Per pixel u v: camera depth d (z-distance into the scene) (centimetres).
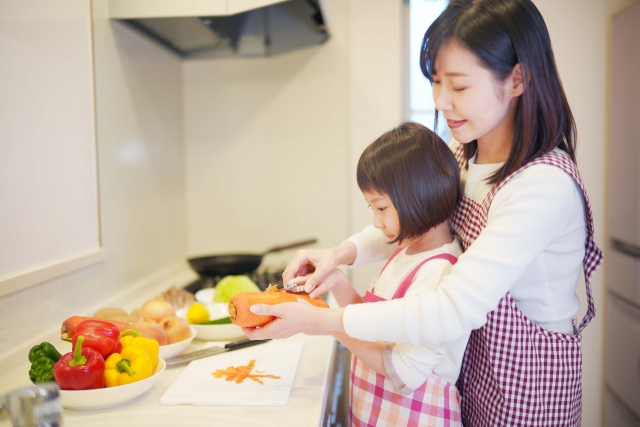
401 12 227
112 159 156
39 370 91
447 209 94
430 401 93
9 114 107
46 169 120
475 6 82
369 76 228
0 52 104
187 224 228
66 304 131
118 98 160
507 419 92
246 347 119
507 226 80
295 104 220
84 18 137
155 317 124
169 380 102
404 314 81
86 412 87
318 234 224
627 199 183
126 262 166
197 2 154
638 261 173
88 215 141
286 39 200
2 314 107
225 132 224
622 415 193
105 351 92
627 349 184
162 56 198
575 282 94
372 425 97
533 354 90
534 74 83
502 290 78
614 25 198
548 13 213
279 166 223
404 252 104
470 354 100
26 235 113
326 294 166
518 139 86
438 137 97
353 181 232
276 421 84
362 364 102
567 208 82
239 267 178
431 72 87
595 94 213
